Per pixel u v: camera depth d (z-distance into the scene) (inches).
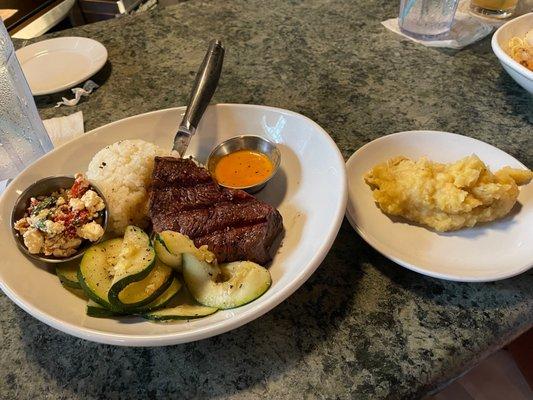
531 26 48.8
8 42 43.3
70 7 97.0
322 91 50.0
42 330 30.9
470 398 54.1
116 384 27.6
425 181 32.6
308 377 26.8
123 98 52.2
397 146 38.8
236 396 26.4
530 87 42.3
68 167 39.2
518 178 34.0
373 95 48.8
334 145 36.1
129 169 36.7
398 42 56.1
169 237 30.4
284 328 29.2
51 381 28.1
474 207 31.9
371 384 26.1
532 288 29.8
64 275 31.5
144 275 28.7
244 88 51.5
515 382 54.7
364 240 32.0
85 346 29.7
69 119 49.2
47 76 55.2
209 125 42.3
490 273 28.6
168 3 104.6
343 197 31.7
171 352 28.7
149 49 59.6
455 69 51.3
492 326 28.2
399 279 31.2
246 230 31.8
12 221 33.4
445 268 30.0
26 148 45.3
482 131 43.2
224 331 25.7
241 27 61.9
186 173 35.3
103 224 34.1
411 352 27.3
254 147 40.9
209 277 29.7
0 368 29.0
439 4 54.1
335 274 31.9
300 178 38.2
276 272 31.4
